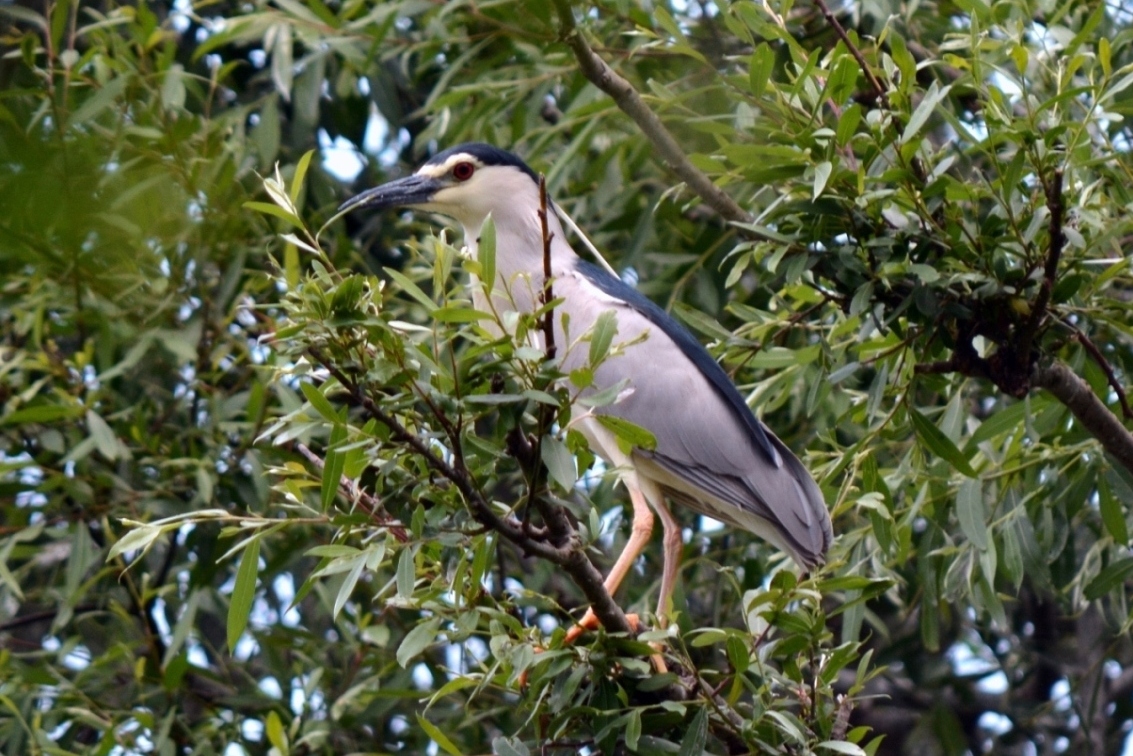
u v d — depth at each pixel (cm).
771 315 894
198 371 1100
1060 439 894
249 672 1128
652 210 1117
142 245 549
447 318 571
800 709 714
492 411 585
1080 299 811
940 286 743
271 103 1117
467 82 1167
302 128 1180
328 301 557
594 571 645
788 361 874
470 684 659
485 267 581
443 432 588
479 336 610
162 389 1127
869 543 920
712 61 1054
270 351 1023
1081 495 881
